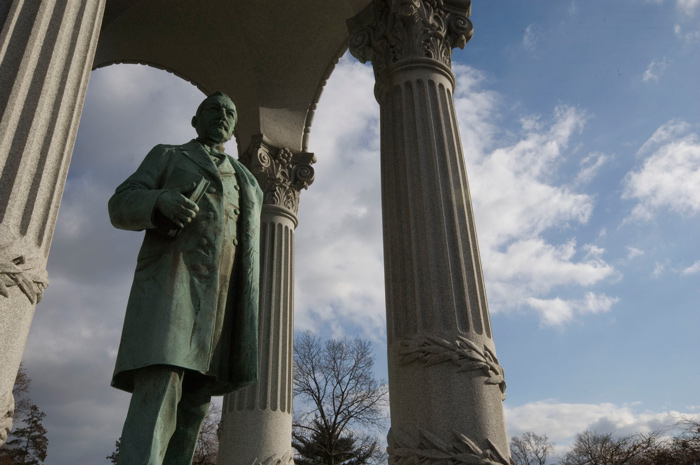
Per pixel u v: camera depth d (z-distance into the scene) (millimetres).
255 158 14906
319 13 15297
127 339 3996
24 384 38031
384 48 10453
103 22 14594
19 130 4703
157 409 3736
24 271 4258
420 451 6469
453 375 6875
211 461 51281
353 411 48656
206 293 4250
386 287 8305
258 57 16094
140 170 4703
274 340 12695
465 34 10695
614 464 49688
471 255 8070
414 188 8602
